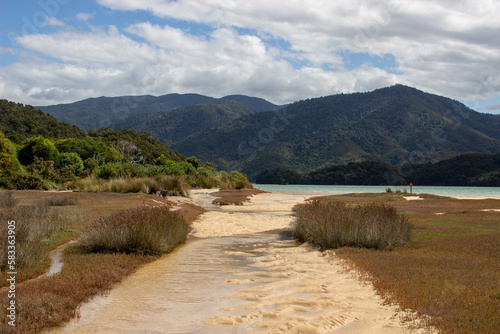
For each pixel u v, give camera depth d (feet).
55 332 13.20
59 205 55.57
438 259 23.84
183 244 34.04
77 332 13.16
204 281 20.30
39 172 111.86
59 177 115.03
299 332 12.87
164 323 13.92
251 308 15.61
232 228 45.24
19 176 93.66
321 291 18.02
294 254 28.45
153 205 56.13
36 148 145.48
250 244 34.17
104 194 71.51
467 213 59.82
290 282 19.70
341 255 26.78
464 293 16.46
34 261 22.54
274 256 27.71
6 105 230.27
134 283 19.89
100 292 17.85
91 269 21.52
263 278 21.01
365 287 18.45
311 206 45.14
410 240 32.17
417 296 16.07
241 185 143.23
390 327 13.14
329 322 13.65
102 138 258.78
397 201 89.97
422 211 64.03
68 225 37.29
